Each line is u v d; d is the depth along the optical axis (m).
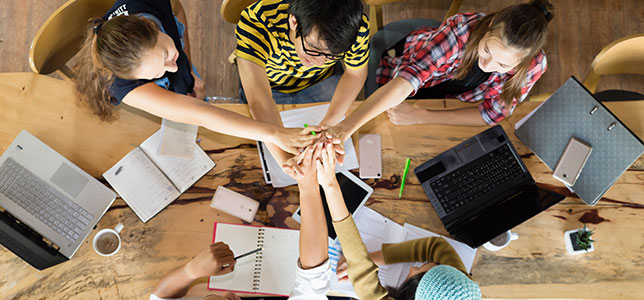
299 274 1.33
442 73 1.66
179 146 1.51
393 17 2.64
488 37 1.35
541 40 1.32
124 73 1.19
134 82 1.31
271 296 1.44
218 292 1.42
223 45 2.55
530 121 1.54
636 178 1.54
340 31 1.10
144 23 1.18
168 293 1.36
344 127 1.39
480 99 1.74
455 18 1.52
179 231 1.47
